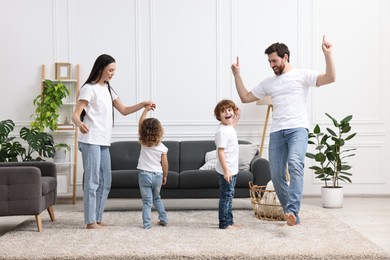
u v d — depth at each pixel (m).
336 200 6.04
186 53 6.97
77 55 6.94
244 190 5.63
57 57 6.94
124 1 6.95
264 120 6.95
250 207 5.91
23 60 6.93
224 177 4.43
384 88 6.98
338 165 6.16
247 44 6.97
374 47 6.97
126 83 6.95
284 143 4.52
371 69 6.97
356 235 4.20
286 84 4.53
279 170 4.57
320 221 4.86
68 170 6.99
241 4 6.97
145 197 4.69
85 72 6.95
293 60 6.97
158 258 3.55
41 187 4.54
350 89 6.98
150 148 4.69
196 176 5.64
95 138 4.61
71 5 6.93
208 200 6.91
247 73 6.98
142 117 4.88
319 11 6.97
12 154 6.47
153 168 4.67
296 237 4.13
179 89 6.97
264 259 3.52
